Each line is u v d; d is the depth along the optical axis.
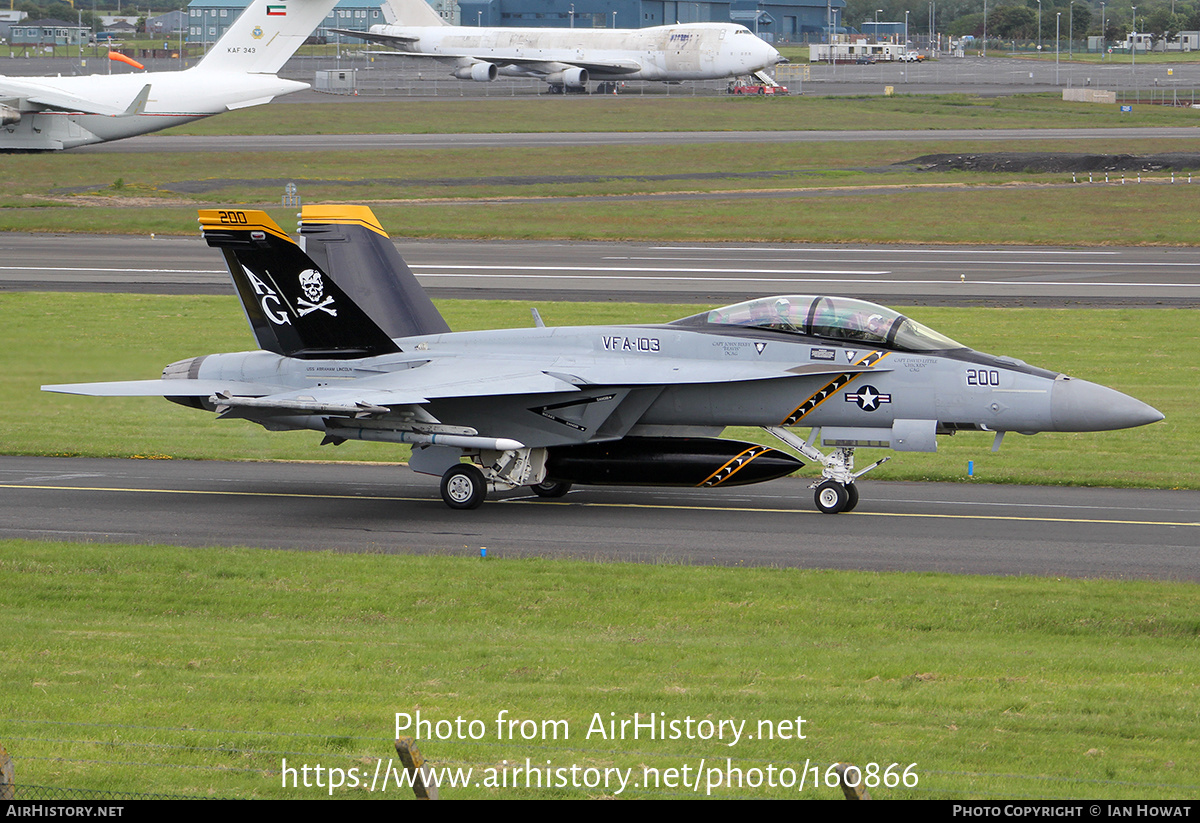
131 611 53.66
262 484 86.88
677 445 79.50
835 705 39.69
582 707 39.44
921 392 75.44
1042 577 59.72
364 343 84.44
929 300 166.38
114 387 81.50
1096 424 73.19
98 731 36.81
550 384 77.00
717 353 79.62
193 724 37.59
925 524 72.88
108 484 86.06
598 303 164.00
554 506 79.94
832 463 77.62
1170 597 54.78
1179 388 114.75
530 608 53.44
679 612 52.59
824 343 77.94
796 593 55.88
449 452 80.00
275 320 85.06
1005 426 74.75
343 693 40.78
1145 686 41.69
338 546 68.38
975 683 42.00
